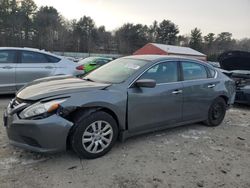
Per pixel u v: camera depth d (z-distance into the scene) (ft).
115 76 14.58
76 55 183.93
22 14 222.89
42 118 11.44
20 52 24.23
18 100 12.58
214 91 17.85
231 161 13.35
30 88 13.28
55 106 11.58
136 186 10.77
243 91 25.41
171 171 12.04
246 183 11.44
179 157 13.44
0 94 24.97
